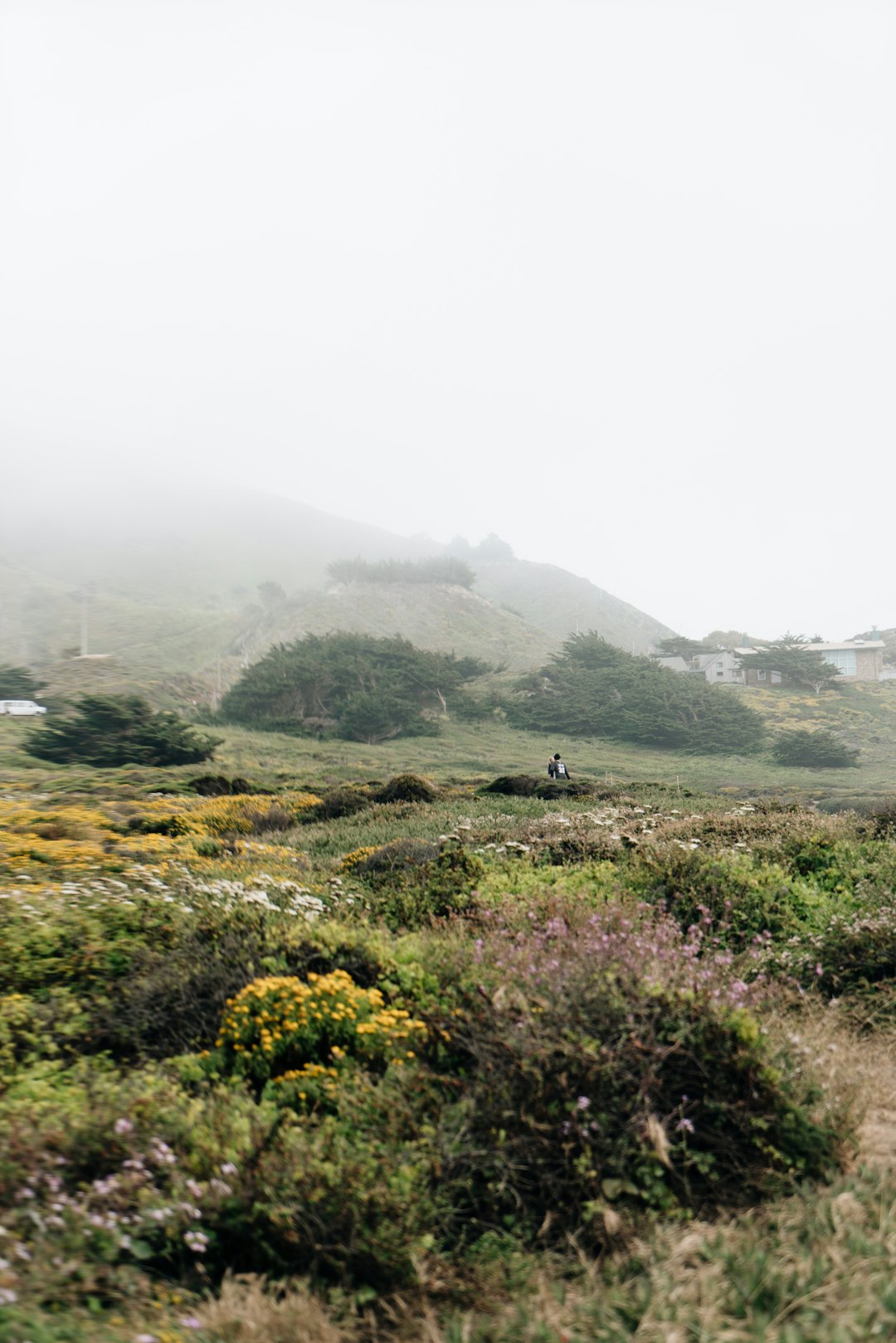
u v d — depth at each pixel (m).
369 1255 3.88
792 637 130.75
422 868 11.11
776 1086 4.84
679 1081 4.88
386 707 88.38
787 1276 3.57
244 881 11.55
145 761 57.59
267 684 90.19
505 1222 4.27
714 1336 3.22
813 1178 4.55
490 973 6.03
